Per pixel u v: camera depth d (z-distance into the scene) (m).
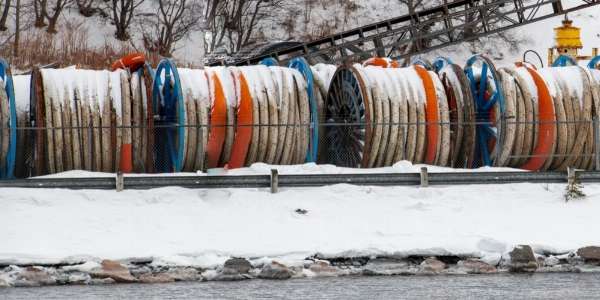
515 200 77.69
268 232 71.12
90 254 65.50
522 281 62.72
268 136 84.69
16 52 154.38
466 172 79.62
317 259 66.62
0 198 72.81
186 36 178.00
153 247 68.00
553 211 76.31
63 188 75.06
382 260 66.56
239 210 73.88
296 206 74.62
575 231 73.12
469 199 77.12
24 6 172.75
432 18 157.62
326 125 84.94
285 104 85.69
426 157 86.50
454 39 169.25
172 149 85.31
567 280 63.16
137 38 177.00
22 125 85.88
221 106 84.81
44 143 81.50
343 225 72.69
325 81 94.75
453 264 67.38
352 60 156.50
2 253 65.12
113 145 81.75
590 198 78.12
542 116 87.56
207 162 85.25
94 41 173.12
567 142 87.81
